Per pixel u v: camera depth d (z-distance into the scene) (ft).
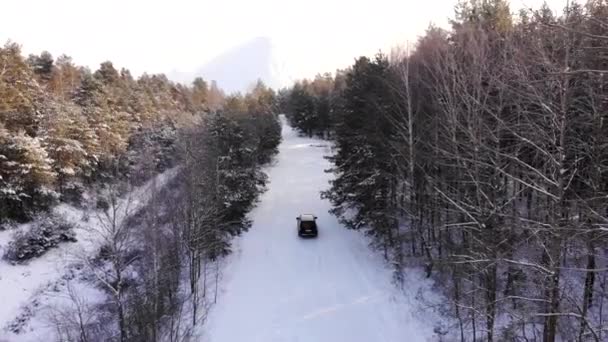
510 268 46.60
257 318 61.00
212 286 70.95
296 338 55.57
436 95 60.39
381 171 73.36
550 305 35.12
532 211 50.70
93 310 56.49
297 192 127.85
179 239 69.10
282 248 86.63
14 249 73.72
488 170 52.49
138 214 66.64
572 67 31.09
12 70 100.58
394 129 73.67
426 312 56.65
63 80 174.19
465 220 54.70
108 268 69.41
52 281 70.18
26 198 86.17
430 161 64.08
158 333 54.34
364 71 80.43
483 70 49.57
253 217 105.81
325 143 234.17
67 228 82.74
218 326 59.00
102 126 121.60
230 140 97.55
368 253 80.07
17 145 85.71
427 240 71.92
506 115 52.95
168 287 62.39
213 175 80.94
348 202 88.17
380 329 55.98
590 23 25.20
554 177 34.55
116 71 194.80
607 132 37.63
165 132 150.51
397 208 77.15
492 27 64.95
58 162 100.37
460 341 49.80
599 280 49.37
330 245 86.89
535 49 35.17
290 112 335.67
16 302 64.59
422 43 78.54
